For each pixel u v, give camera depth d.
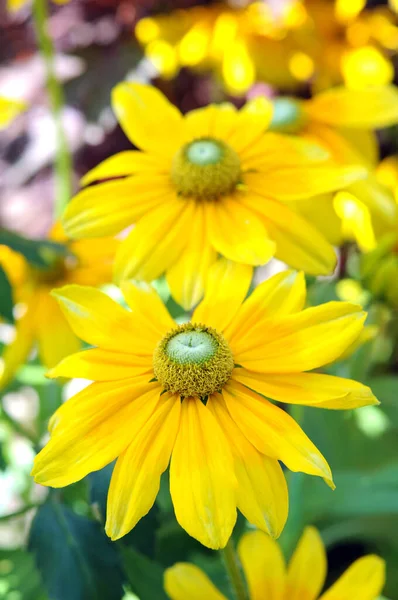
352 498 0.48
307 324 0.35
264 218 0.40
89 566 0.39
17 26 0.75
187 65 0.69
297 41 0.63
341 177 0.40
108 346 0.35
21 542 0.51
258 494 0.32
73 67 0.72
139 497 0.32
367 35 0.65
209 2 0.66
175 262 0.39
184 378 0.34
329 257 0.39
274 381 0.34
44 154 0.72
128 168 0.42
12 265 0.47
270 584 0.39
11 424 0.48
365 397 0.33
